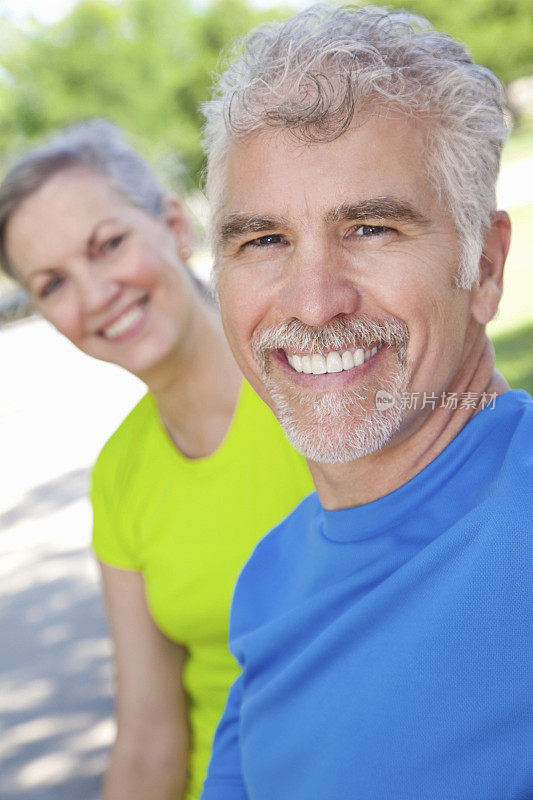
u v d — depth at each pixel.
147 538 1.88
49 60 37.53
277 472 1.79
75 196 1.90
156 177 2.05
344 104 1.01
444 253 1.06
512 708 0.98
